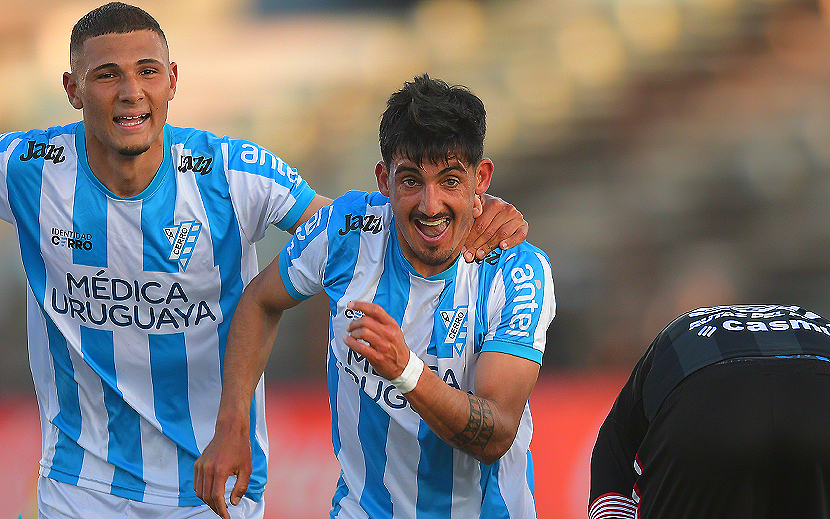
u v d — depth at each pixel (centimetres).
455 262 1012
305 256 1061
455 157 918
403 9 4594
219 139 1202
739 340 796
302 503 1969
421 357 1025
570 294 3566
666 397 799
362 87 4225
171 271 1181
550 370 3338
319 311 3158
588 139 4059
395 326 883
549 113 4162
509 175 3975
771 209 3791
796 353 777
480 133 936
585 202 3853
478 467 1053
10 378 3166
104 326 1199
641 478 824
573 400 2227
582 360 3406
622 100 4197
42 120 4200
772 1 4334
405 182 938
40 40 4378
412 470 1054
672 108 4125
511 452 1068
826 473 747
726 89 4166
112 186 1155
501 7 4544
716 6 4369
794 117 4006
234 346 1092
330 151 3950
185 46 4425
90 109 1092
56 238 1176
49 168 1166
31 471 1938
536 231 3781
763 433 750
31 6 4447
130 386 1217
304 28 4519
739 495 761
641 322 3519
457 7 4541
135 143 1098
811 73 4156
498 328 1005
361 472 1083
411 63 4347
